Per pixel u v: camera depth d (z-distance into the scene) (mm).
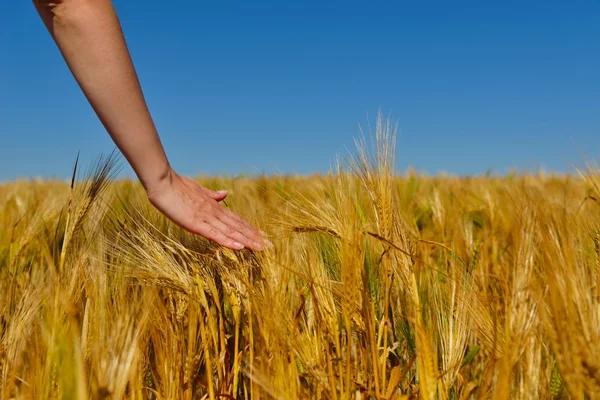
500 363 903
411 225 1704
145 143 1075
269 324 984
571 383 874
